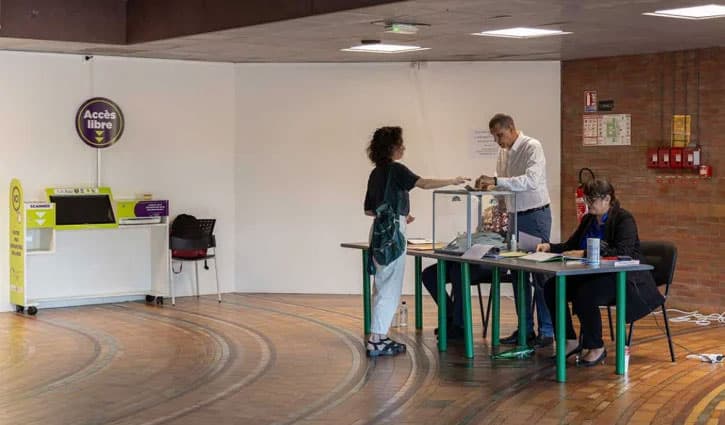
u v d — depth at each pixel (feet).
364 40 28.84
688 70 31.30
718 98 30.63
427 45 30.14
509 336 26.63
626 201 33.09
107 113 33.35
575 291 23.11
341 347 25.67
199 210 35.35
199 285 35.47
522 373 22.41
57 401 20.06
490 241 24.26
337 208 35.60
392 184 24.21
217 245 35.78
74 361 24.02
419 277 27.84
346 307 32.58
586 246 22.71
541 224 25.77
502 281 26.13
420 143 35.17
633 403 19.69
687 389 20.85
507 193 24.23
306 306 32.81
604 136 33.47
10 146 31.76
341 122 35.40
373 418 18.67
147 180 34.30
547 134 34.73
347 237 35.60
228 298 34.68
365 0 22.18
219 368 23.18
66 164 32.76
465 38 28.35
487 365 23.29
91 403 19.89
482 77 34.91
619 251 22.34
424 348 25.34
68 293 32.83
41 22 28.71
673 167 31.50
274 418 18.71
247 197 36.01
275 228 35.96
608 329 28.17
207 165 35.42
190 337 27.17
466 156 35.06
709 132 30.91
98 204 32.22
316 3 23.56
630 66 32.71
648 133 32.37
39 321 29.81
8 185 31.68
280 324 29.25
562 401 19.86
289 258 35.96
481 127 34.94
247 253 36.17
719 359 23.67
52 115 32.45
